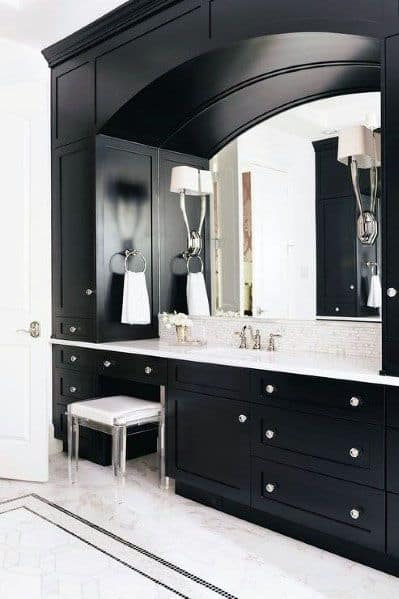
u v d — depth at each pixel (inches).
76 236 134.5
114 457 106.7
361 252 102.6
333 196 107.4
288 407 89.0
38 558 83.9
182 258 136.6
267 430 92.1
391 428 76.7
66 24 128.0
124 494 110.7
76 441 118.0
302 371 85.7
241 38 97.9
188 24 106.7
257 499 93.8
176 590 75.3
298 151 113.2
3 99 120.5
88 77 129.7
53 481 118.6
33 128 118.4
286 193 115.2
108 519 98.2
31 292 118.6
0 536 91.1
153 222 140.3
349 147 102.8
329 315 107.0
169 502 106.7
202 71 110.9
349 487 81.5
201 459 103.3
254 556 85.0
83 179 132.0
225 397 98.7
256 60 105.9
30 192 119.0
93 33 125.3
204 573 79.9
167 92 119.1
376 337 99.4
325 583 77.3
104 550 86.6
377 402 78.1
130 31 118.7
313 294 109.8
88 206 130.7
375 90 101.3
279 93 114.7
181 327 124.0
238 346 120.6
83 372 132.6
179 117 130.0
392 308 78.2
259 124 120.3
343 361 94.0
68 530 93.5
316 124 110.2
